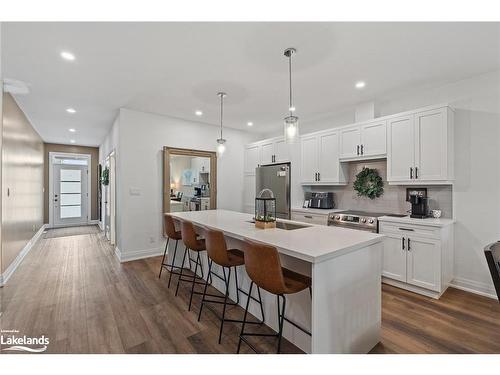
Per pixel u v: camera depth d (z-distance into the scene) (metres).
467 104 2.88
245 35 2.09
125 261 4.05
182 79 2.94
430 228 2.68
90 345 1.92
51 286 3.03
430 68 2.65
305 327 1.85
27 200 4.55
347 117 4.21
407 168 3.05
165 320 2.29
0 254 3.03
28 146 4.63
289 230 2.26
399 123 3.13
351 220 3.38
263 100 3.66
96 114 4.35
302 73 2.78
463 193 2.90
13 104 3.55
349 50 2.31
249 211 5.46
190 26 1.98
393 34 2.07
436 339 1.98
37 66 2.61
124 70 2.71
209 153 5.10
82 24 1.94
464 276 2.89
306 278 1.79
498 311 2.41
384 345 1.91
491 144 2.72
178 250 3.71
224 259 2.09
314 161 4.23
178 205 4.84
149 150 4.34
